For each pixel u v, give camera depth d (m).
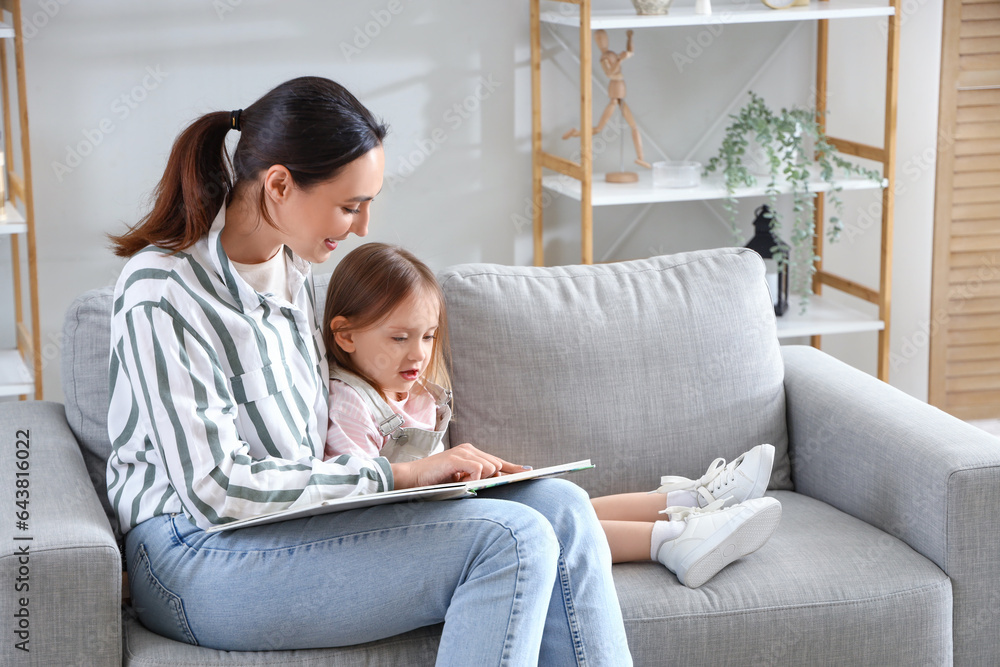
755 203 3.15
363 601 1.28
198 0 2.62
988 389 3.13
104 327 1.67
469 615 1.25
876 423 1.74
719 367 1.87
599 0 2.93
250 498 1.29
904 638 1.52
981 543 1.57
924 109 3.09
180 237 1.37
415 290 1.59
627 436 1.81
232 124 1.36
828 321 2.89
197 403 1.28
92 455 1.65
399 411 1.63
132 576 1.39
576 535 1.36
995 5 2.89
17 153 2.57
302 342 1.46
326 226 1.35
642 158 2.88
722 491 1.69
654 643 1.45
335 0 2.71
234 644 1.32
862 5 2.72
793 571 1.54
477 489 1.40
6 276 2.63
